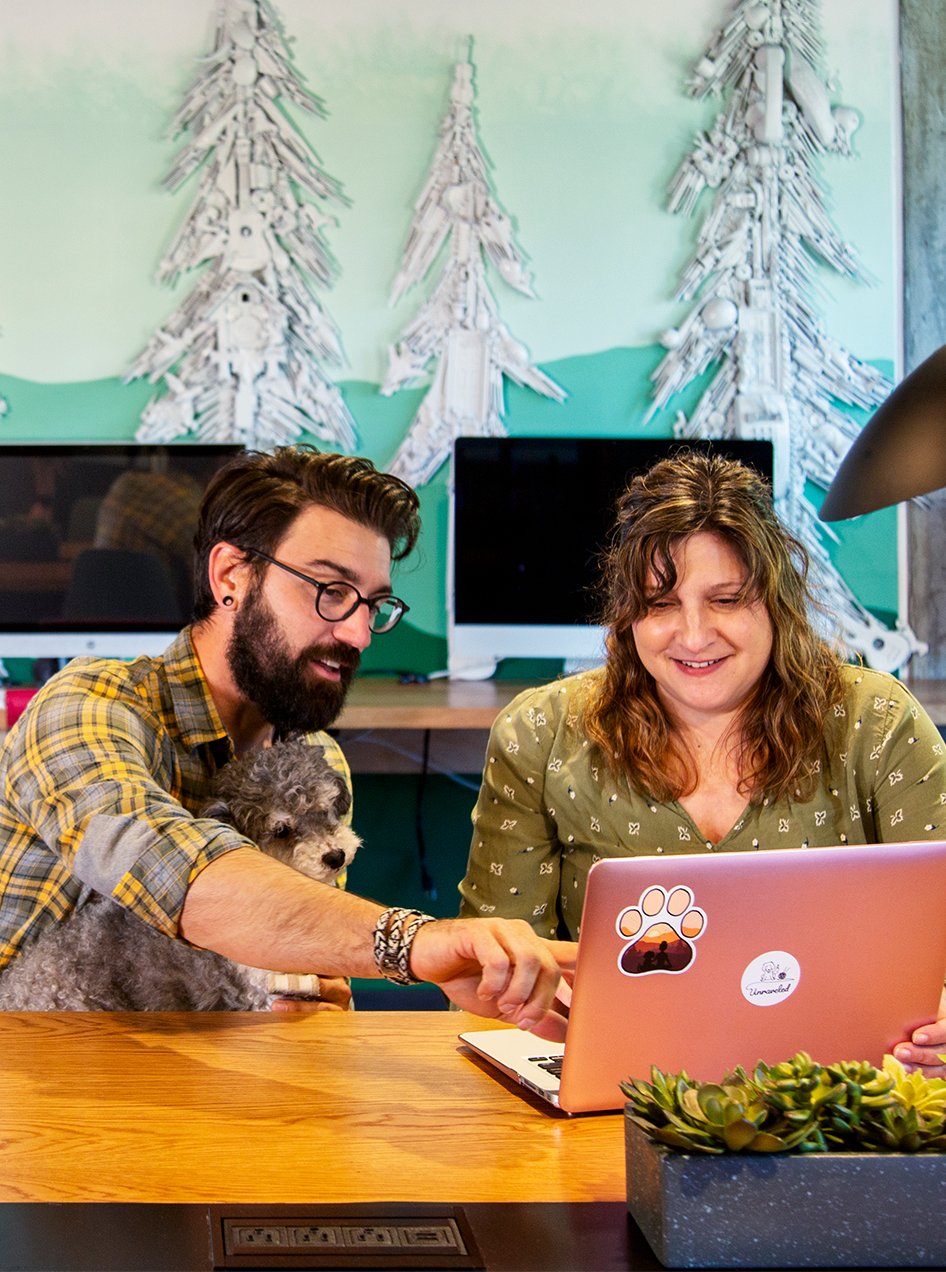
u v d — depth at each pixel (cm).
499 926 88
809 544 297
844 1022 89
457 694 268
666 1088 73
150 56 289
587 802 138
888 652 295
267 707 130
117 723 119
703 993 85
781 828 133
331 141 292
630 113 294
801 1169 68
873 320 299
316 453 132
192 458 272
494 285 296
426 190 291
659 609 128
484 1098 94
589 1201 77
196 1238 71
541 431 298
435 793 299
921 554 298
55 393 294
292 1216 74
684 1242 68
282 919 94
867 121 296
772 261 295
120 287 293
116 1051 103
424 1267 68
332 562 125
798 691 131
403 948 89
